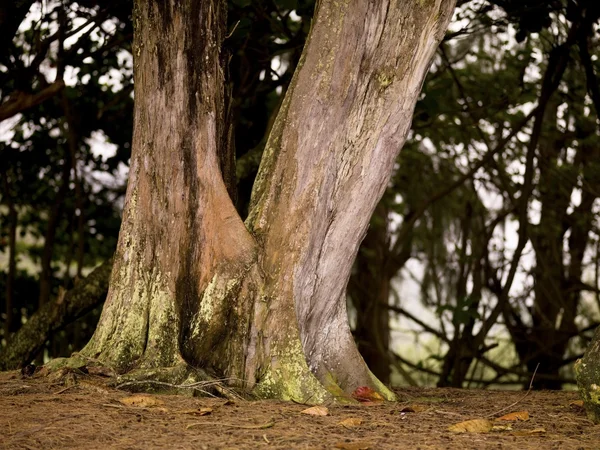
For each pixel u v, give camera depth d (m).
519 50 10.71
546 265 12.41
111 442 3.34
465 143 12.51
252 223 5.02
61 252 12.38
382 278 12.99
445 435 3.64
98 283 8.38
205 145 5.05
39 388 4.53
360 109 4.95
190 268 5.00
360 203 5.02
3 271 11.73
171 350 4.82
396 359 14.45
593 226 13.37
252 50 9.06
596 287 13.30
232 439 3.41
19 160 10.78
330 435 3.55
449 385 11.48
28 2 7.52
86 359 4.88
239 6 7.95
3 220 11.79
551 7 9.49
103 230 11.64
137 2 5.21
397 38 4.92
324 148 4.90
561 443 3.51
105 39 8.77
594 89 9.64
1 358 8.40
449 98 12.16
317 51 4.90
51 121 11.30
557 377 12.10
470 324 11.22
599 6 9.32
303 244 4.87
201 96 5.09
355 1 4.86
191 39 5.09
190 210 5.02
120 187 11.78
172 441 3.36
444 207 14.85
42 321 8.35
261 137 10.26
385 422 3.96
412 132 12.01
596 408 4.16
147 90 5.13
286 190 4.91
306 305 4.98
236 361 4.85
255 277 4.89
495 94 11.36
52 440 3.35
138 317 4.96
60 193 10.75
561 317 14.02
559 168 12.71
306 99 4.89
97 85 10.51
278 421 3.85
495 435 3.71
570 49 10.55
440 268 15.02
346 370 5.14
